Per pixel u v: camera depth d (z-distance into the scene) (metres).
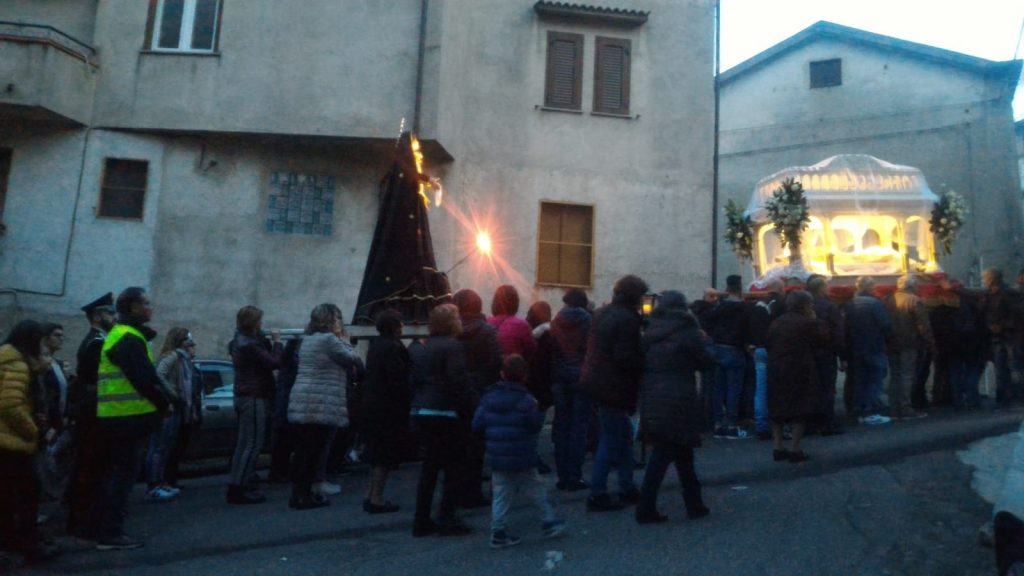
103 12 16.22
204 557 7.22
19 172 15.93
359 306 11.47
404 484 9.89
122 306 7.52
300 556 7.10
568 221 17.28
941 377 12.73
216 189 16.22
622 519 7.59
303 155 16.52
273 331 10.91
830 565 6.21
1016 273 22.88
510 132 17.22
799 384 9.00
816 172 16.30
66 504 8.27
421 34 15.98
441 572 6.50
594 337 7.80
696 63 18.09
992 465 8.50
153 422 7.46
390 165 16.66
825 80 26.28
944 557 6.27
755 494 8.16
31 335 7.23
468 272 16.45
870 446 9.48
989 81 24.23
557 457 8.89
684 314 7.48
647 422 7.38
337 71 15.95
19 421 6.92
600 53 17.84
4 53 15.18
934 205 15.57
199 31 16.22
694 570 6.21
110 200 16.05
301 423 8.66
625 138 17.62
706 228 17.53
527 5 17.72
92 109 16.03
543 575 6.29
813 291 10.59
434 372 7.50
